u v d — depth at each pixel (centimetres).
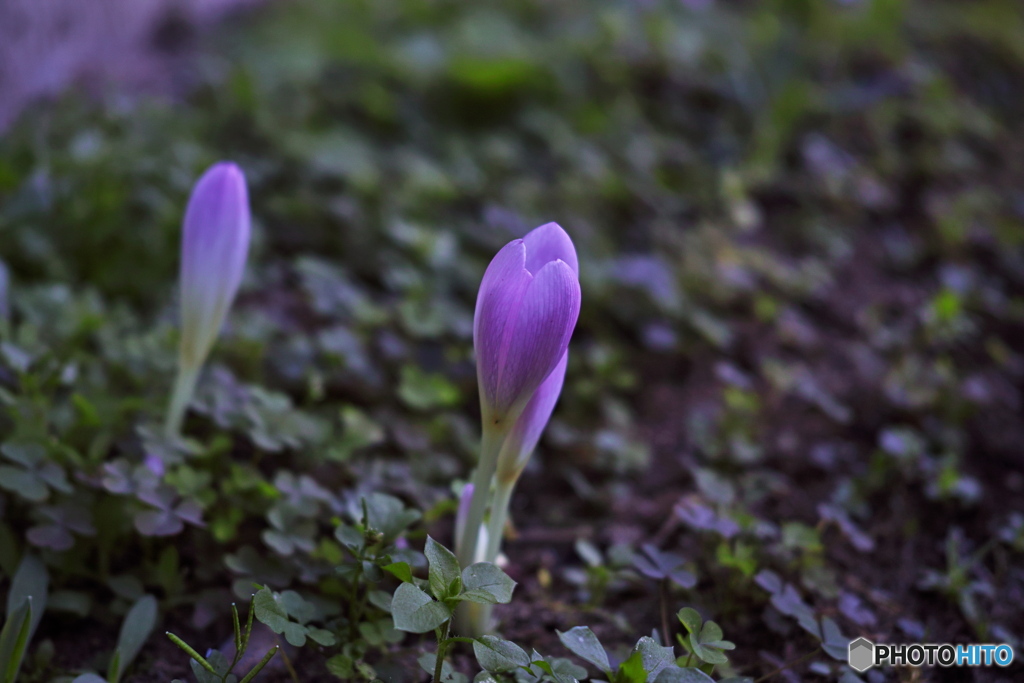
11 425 82
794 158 154
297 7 202
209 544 81
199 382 89
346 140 134
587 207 126
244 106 129
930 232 135
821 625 79
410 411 96
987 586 85
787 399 103
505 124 156
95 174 102
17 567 78
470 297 108
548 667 71
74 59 129
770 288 118
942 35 208
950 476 91
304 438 87
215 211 80
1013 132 177
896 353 109
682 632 82
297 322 103
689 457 96
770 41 175
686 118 162
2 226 96
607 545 89
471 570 71
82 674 73
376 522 76
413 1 206
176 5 164
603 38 181
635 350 107
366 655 77
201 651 78
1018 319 114
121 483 78
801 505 92
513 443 75
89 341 94
